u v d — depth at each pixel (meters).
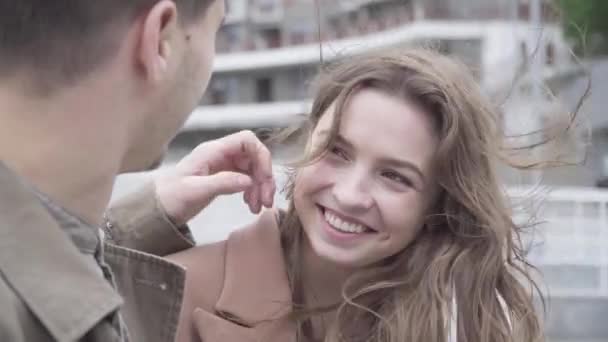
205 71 1.09
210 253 1.64
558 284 7.40
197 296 1.59
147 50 0.97
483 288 1.64
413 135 1.52
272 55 43.06
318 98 1.63
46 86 0.93
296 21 46.50
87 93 0.94
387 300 1.63
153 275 1.36
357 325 1.63
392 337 1.58
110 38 0.95
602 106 23.50
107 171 0.99
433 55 1.65
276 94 43.12
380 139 1.50
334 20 36.38
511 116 1.99
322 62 1.82
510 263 1.72
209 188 1.58
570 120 1.95
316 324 1.67
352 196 1.50
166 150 1.09
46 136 0.94
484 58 32.22
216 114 40.09
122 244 1.63
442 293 1.59
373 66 1.54
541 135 1.91
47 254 0.93
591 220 7.55
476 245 1.64
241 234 1.67
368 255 1.55
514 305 1.70
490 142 1.64
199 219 4.34
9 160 0.93
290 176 1.68
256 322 1.58
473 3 34.25
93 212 1.00
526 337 1.70
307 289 1.66
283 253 1.66
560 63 2.21
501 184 1.73
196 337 1.58
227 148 1.63
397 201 1.53
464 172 1.59
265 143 1.77
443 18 34.56
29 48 0.92
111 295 0.95
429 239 1.64
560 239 7.51
